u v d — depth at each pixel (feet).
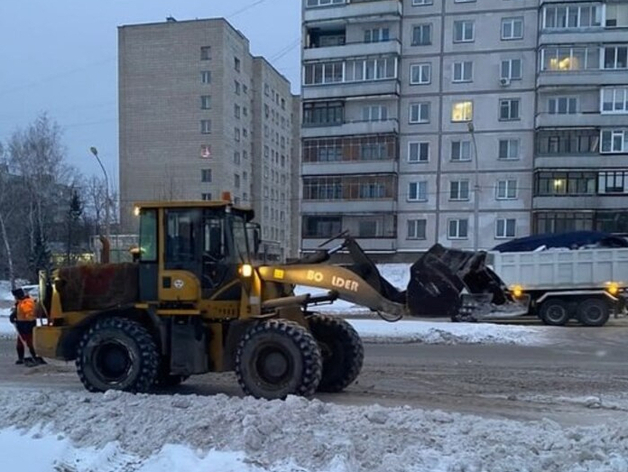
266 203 235.20
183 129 191.83
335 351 27.40
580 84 121.08
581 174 121.29
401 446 17.80
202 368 25.32
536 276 60.90
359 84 131.75
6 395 24.31
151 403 22.71
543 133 122.93
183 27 190.70
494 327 49.57
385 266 103.65
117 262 28.66
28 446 18.52
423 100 130.93
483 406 25.03
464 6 128.98
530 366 34.73
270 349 24.25
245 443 17.71
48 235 141.69
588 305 59.26
